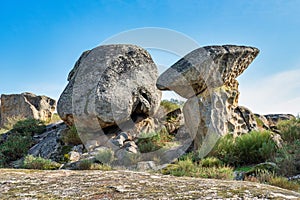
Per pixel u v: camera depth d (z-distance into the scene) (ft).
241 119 29.89
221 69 28.58
